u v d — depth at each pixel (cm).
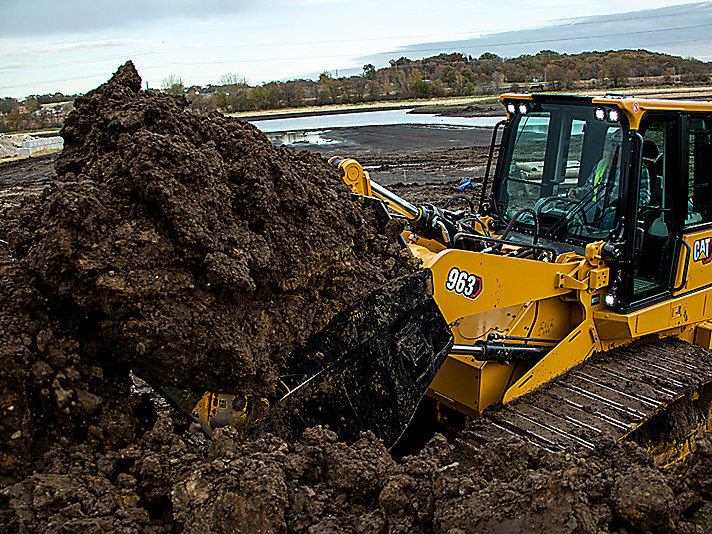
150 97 393
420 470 323
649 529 301
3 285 311
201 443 331
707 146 533
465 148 2538
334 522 300
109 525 274
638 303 495
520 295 443
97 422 317
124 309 304
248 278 325
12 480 294
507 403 445
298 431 350
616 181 475
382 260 393
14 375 294
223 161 362
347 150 2617
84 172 367
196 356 317
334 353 356
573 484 298
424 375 386
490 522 291
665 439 478
